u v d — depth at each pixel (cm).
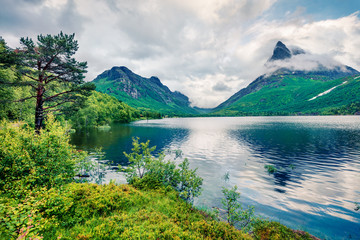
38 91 2328
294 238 1097
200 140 6053
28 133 1175
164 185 1705
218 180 2383
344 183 2264
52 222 766
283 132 7712
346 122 12556
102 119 12950
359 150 4031
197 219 1166
